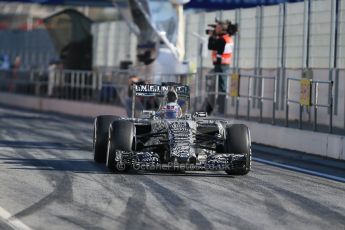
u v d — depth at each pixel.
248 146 30.72
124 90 65.50
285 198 26.06
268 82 53.03
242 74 53.34
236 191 27.23
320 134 40.44
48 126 59.25
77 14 87.44
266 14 54.03
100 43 87.31
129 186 27.61
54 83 84.62
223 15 59.34
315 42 49.00
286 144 43.88
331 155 39.38
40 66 98.19
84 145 43.44
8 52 114.00
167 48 62.84
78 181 28.55
